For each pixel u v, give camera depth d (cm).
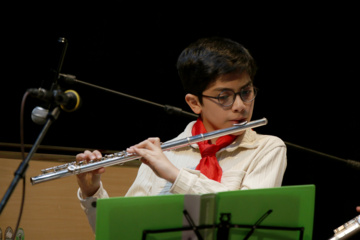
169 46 1028
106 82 995
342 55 1043
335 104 1046
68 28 962
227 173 605
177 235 457
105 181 815
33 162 790
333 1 1038
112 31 993
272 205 478
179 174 557
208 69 602
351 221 591
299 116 1055
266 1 1048
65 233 798
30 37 938
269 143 629
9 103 930
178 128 1031
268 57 1055
